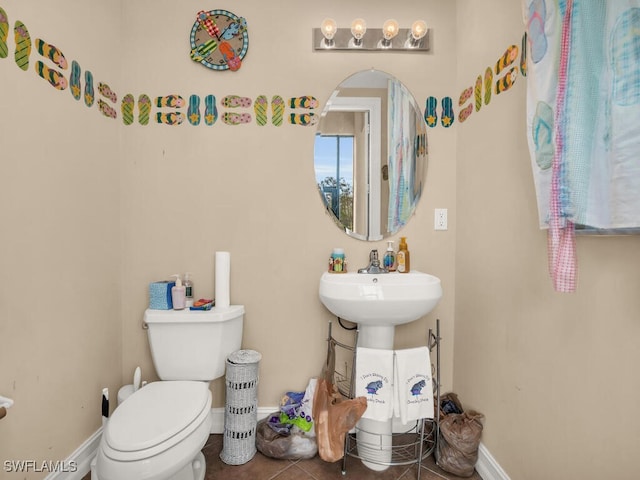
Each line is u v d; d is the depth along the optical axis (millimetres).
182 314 1483
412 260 1703
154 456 968
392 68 1697
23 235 1084
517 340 1186
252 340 1694
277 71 1677
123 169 1652
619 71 704
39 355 1149
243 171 1680
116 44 1601
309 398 1575
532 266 1105
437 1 1689
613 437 816
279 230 1691
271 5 1677
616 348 812
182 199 1672
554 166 811
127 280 1662
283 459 1479
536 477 1080
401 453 1526
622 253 802
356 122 1696
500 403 1284
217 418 1683
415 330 1701
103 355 1509
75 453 1318
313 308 1704
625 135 689
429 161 1705
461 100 1651
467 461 1367
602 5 746
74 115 1321
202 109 1671
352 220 1703
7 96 1025
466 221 1587
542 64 932
